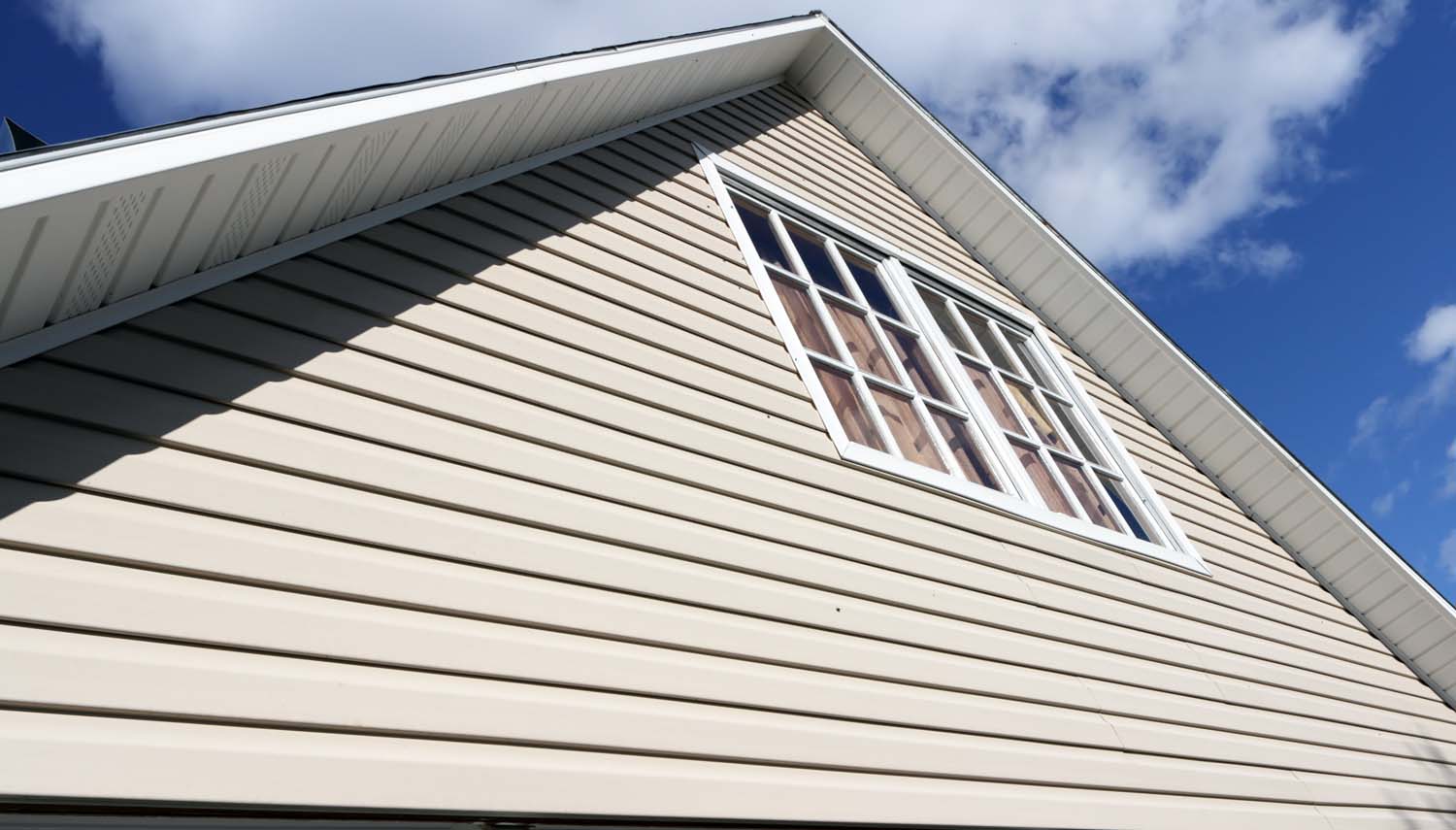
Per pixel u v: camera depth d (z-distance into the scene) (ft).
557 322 8.12
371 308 6.83
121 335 5.38
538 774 4.85
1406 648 16.67
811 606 7.43
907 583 8.52
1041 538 10.91
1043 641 9.37
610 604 6.10
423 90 6.89
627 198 10.68
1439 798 12.71
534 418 7.01
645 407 7.99
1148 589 11.89
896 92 17.03
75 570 4.20
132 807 3.63
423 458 6.06
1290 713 11.94
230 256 6.25
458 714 4.82
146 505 4.67
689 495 7.49
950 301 15.55
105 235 4.78
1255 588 14.64
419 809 4.33
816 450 9.18
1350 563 16.78
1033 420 14.60
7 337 4.88
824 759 6.29
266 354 5.92
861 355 12.10
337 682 4.55
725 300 10.27
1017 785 7.45
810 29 16.48
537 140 9.78
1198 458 17.63
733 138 14.30
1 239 4.08
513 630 5.46
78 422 4.79
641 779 5.24
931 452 11.22
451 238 8.08
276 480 5.27
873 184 16.89
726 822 5.40
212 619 4.40
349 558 5.15
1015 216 17.42
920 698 7.45
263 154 5.40
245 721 4.14
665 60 11.44
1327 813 10.50
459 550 5.65
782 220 13.53
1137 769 8.76
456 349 7.06
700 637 6.40
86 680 3.86
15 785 3.41
